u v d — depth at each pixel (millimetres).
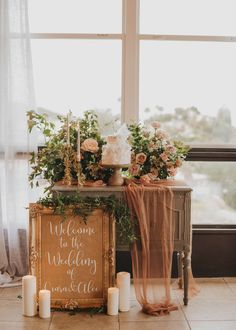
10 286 4152
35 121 3965
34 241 3592
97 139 3822
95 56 4543
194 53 4574
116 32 4516
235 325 3406
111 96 4570
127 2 4453
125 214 3572
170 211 3605
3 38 4156
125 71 4512
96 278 3621
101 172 3781
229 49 4578
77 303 3592
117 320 3467
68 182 3668
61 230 3605
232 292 4078
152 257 3645
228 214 4641
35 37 4492
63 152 3695
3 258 4262
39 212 3588
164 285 3646
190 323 3430
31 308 3525
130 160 3682
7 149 4215
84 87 4562
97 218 3613
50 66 4543
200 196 4629
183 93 4602
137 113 4566
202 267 4523
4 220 4332
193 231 4496
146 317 3525
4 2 4125
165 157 3760
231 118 4621
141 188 3578
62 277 3605
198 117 4621
